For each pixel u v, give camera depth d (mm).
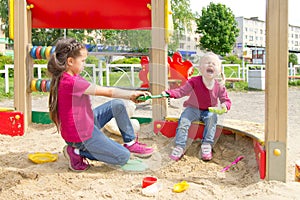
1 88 10352
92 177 2656
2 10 19375
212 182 2590
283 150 2467
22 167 2869
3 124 4004
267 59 2469
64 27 4438
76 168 2777
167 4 3986
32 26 4422
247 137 3324
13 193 2322
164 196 2285
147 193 2285
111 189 2385
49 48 4203
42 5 4340
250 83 11602
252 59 31656
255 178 2604
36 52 4207
